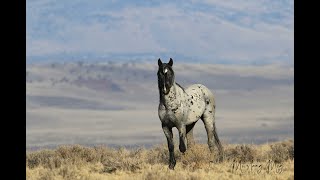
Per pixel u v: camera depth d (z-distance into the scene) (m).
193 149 52.75
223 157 54.19
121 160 51.50
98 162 53.62
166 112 49.75
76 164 51.91
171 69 48.69
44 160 54.53
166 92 48.38
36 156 55.78
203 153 52.53
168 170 47.16
